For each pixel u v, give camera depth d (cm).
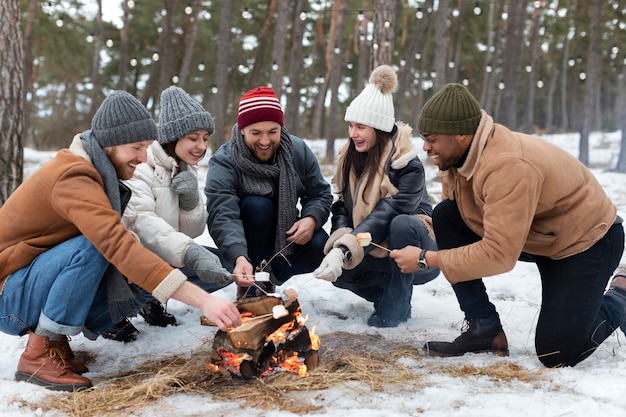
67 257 251
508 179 250
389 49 1043
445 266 269
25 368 257
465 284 291
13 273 258
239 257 317
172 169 319
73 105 2877
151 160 312
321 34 2208
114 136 255
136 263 239
